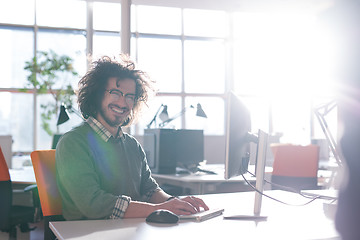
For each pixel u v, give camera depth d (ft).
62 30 24.77
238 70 27.20
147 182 5.94
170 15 26.22
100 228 3.81
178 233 3.59
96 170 5.06
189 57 26.58
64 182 4.70
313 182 10.28
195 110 13.39
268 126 26.35
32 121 24.25
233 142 4.28
